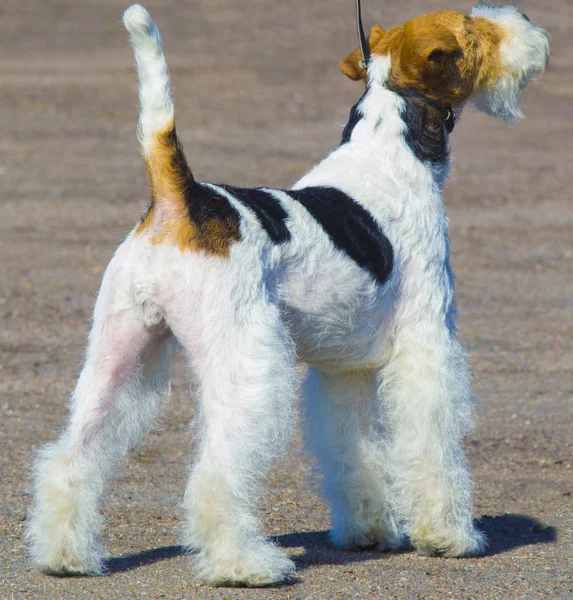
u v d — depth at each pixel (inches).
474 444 525.7
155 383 346.6
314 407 388.2
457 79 384.5
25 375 635.5
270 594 320.5
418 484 366.0
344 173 369.7
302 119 1604.3
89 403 332.8
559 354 701.9
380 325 363.9
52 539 331.6
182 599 314.3
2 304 794.8
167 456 499.5
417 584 334.3
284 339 331.0
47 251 951.6
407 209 366.0
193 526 323.0
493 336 741.3
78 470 331.6
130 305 330.3
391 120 375.9
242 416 319.3
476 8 411.5
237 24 2257.6
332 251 344.8
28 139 1443.2
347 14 2326.5
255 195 343.3
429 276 366.0
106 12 2345.0
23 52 2016.5
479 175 1310.3
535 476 476.4
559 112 1683.1
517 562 362.0
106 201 1152.2
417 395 362.3
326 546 384.5
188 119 1571.1
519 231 1069.1
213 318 322.0
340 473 382.6
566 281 903.7
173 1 2432.3
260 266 327.0
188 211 325.7
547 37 405.1
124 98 1702.8
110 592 321.1
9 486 439.2
